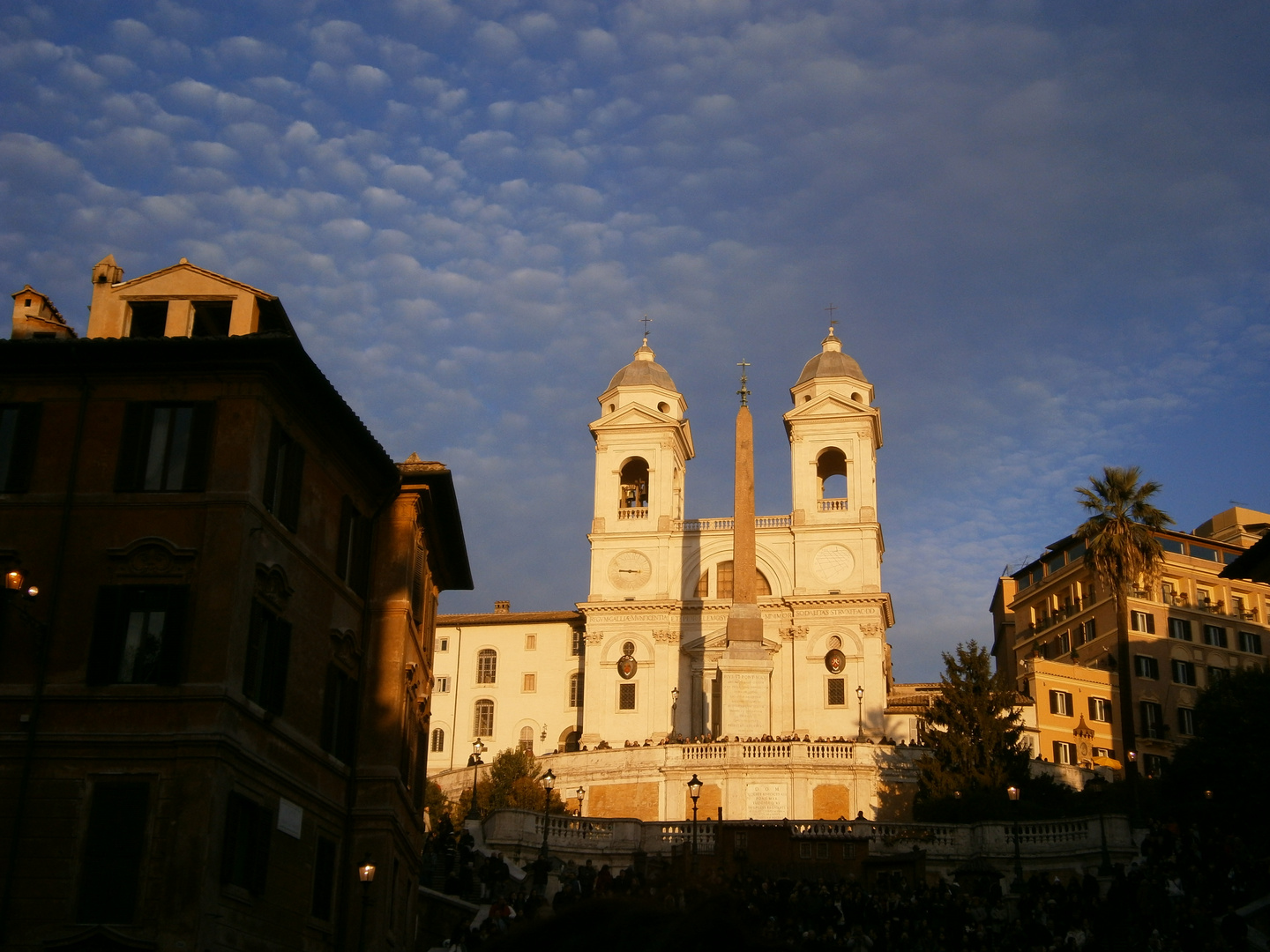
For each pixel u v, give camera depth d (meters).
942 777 71.94
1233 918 36.00
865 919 42.84
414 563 40.12
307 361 32.00
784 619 101.75
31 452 31.23
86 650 29.70
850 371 108.25
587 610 102.44
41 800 28.42
